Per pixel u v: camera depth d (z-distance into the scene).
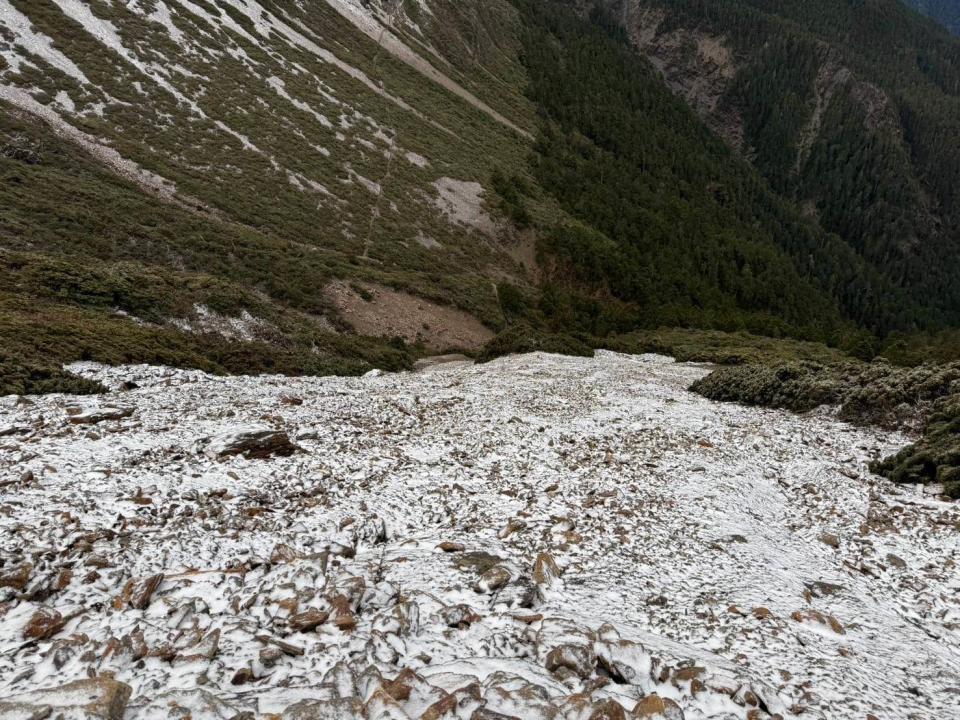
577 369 36.19
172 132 62.44
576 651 6.46
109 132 56.88
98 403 17.72
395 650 6.49
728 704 6.09
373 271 57.28
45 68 60.09
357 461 14.71
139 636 6.16
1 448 12.36
